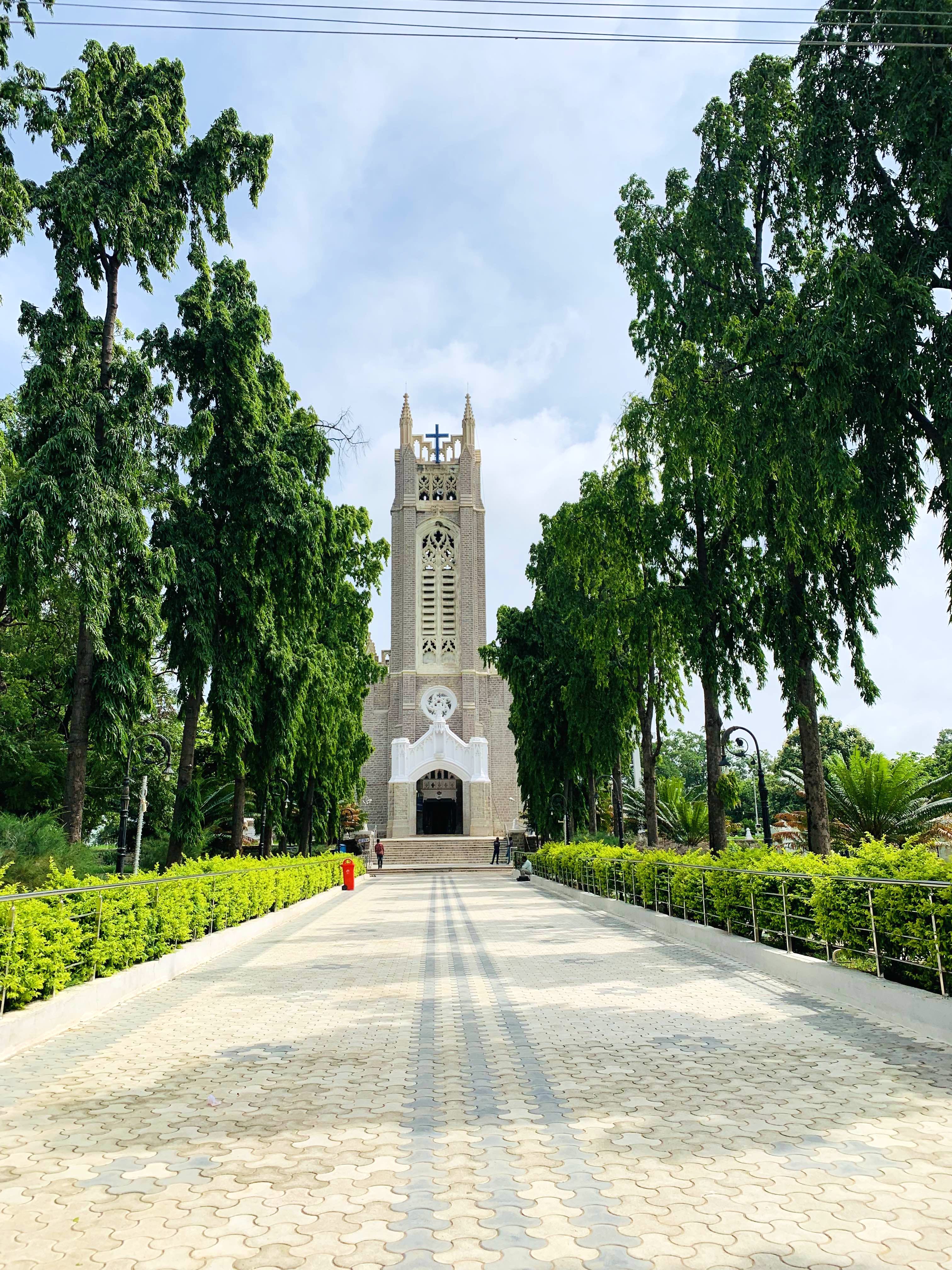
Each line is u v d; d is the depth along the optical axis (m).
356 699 35.94
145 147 18.67
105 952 11.10
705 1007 10.09
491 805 63.50
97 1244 4.31
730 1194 4.80
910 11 13.12
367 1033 9.13
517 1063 7.78
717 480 18.89
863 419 14.97
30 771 26.31
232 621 22.31
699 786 80.12
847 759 56.12
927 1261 4.03
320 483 26.03
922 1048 8.02
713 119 20.30
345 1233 4.39
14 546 17.12
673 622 21.41
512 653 39.03
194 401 22.12
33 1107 6.66
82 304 18.94
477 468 73.69
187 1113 6.47
